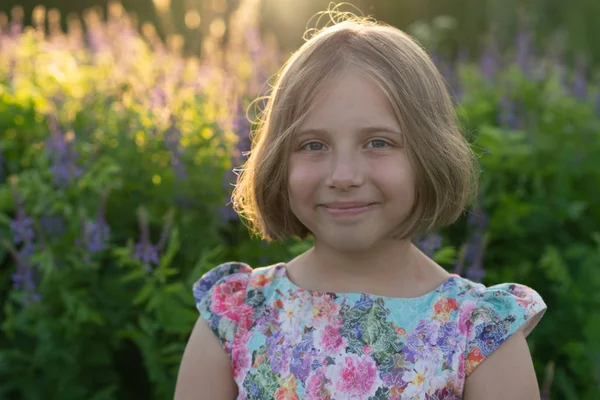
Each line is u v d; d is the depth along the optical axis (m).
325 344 1.55
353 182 1.44
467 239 3.36
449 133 1.57
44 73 4.23
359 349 1.54
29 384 2.97
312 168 1.49
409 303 1.57
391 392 1.50
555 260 3.22
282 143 1.53
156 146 3.35
